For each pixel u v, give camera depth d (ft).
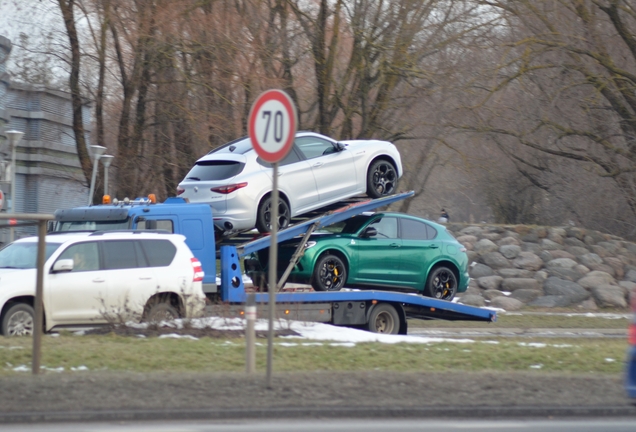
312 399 92.84
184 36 276.82
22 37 288.30
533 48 318.45
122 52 286.25
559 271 325.83
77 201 465.06
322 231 183.11
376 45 329.52
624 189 352.08
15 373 104.68
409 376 107.04
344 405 90.74
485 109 340.18
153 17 271.28
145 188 299.79
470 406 92.12
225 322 150.30
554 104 333.01
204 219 161.48
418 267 185.98
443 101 347.56
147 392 93.35
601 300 310.65
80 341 130.31
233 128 283.38
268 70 299.17
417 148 430.20
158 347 126.41
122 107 292.20
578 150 351.46
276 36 312.71
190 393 93.56
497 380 106.32
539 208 458.50
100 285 146.20
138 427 81.35
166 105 284.41
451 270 192.75
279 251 176.14
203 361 118.21
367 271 177.68
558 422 89.25
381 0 335.67
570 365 127.95
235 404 89.51
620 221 406.21
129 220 158.40
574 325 240.53
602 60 314.55
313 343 138.72
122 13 276.82
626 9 315.99
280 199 164.76
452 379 106.11
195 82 277.64
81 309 144.36
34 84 291.58
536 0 320.70
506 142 419.74
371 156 181.68
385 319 177.47
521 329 223.51
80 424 82.43
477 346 143.64
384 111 346.95
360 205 177.78
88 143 387.96
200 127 280.10
